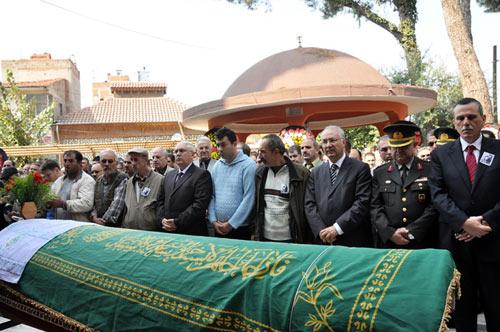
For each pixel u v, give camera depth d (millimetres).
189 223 4617
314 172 4324
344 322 2039
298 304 2164
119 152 16906
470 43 10586
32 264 3311
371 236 4230
